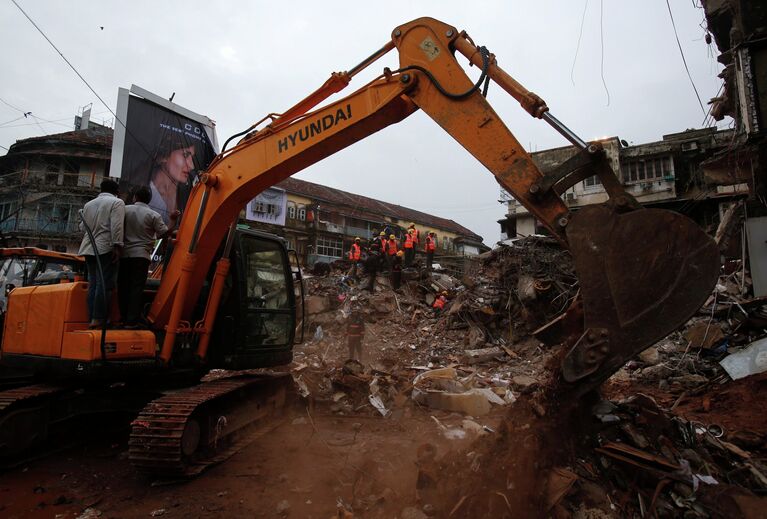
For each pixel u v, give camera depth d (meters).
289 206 38.38
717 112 14.27
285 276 6.51
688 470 3.55
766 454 4.99
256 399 5.90
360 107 4.33
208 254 5.12
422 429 6.20
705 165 11.96
